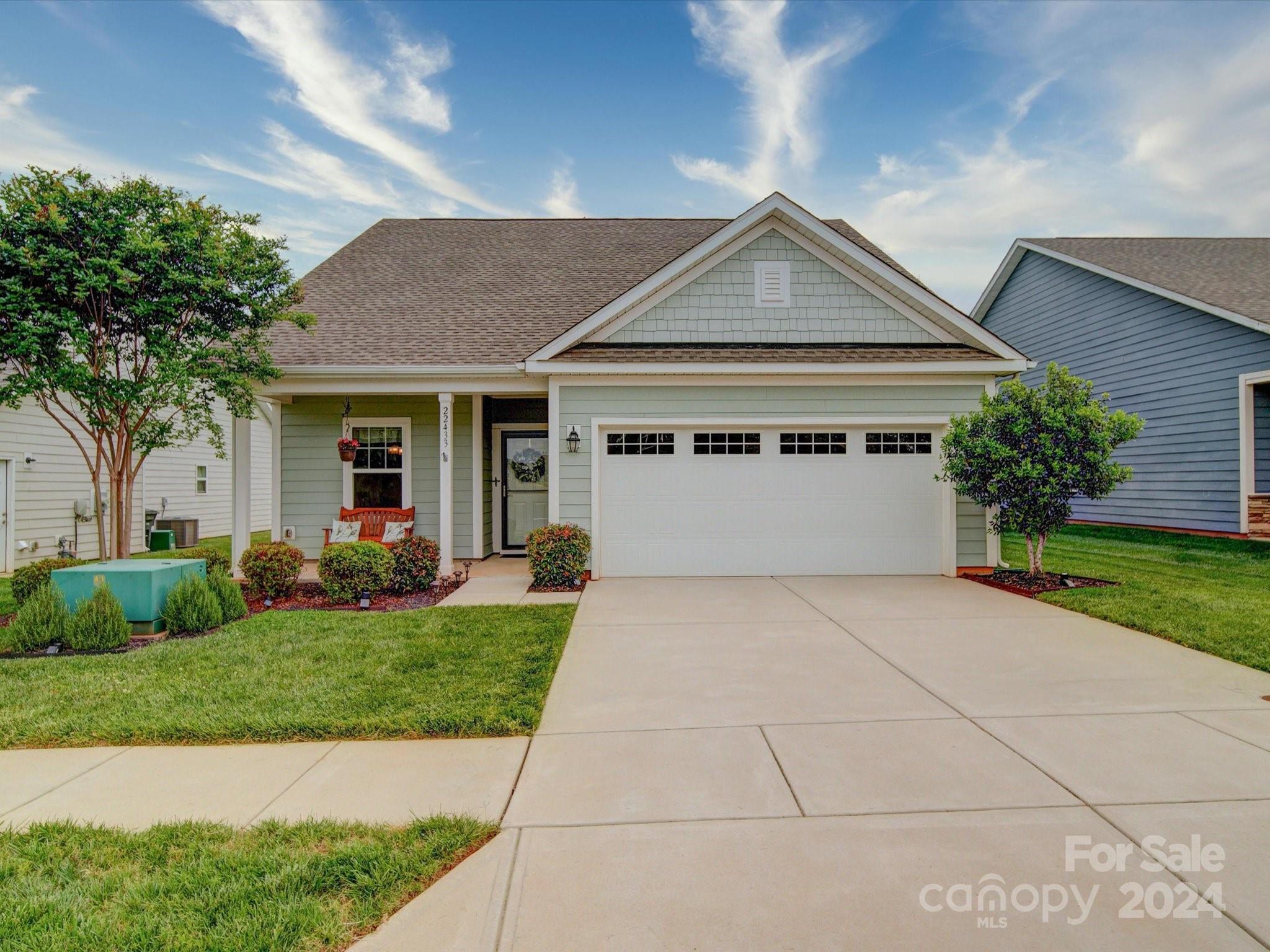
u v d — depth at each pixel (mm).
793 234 9406
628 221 14141
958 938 2064
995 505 8328
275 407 10859
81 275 6695
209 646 5465
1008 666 4945
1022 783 3082
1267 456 11297
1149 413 13047
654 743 3604
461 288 11430
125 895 2295
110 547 8172
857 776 3174
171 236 7258
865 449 9078
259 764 3363
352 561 7402
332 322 10242
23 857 2535
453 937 2088
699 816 2816
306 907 2219
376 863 2447
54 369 6863
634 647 5555
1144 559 9906
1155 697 4234
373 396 10969
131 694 4301
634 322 9344
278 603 7488
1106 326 14086
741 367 8766
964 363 8805
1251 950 2016
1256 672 4719
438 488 11047
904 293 9289
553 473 8914
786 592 7910
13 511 10867
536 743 3613
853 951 2010
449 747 3559
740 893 2293
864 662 5082
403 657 5141
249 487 9461
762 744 3564
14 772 3295
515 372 9164
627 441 9016
